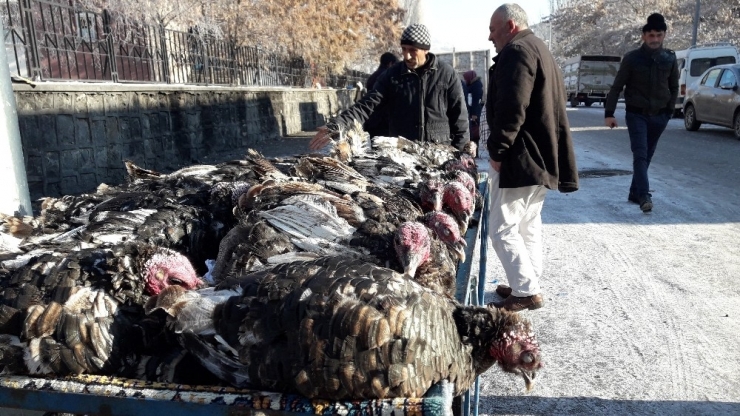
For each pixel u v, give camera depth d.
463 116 6.21
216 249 3.51
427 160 5.54
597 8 55.09
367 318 1.88
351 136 5.32
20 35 7.59
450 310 2.26
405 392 1.91
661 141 15.10
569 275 5.75
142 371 2.21
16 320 2.14
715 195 8.77
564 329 4.63
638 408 3.60
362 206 3.51
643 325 4.66
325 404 1.83
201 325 2.01
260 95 16.88
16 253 2.52
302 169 4.21
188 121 12.13
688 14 43.00
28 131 7.35
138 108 10.05
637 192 8.03
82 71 9.05
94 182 8.69
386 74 6.05
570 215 7.95
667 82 7.70
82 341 2.13
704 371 3.98
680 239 6.77
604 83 35.81
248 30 19.53
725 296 5.16
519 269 4.73
